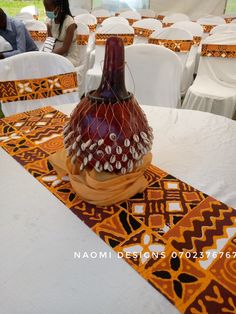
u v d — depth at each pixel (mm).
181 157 809
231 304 421
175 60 1580
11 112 1233
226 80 2268
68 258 491
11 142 876
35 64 1261
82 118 580
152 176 721
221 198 651
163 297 431
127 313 408
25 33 2773
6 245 512
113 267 478
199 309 413
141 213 599
